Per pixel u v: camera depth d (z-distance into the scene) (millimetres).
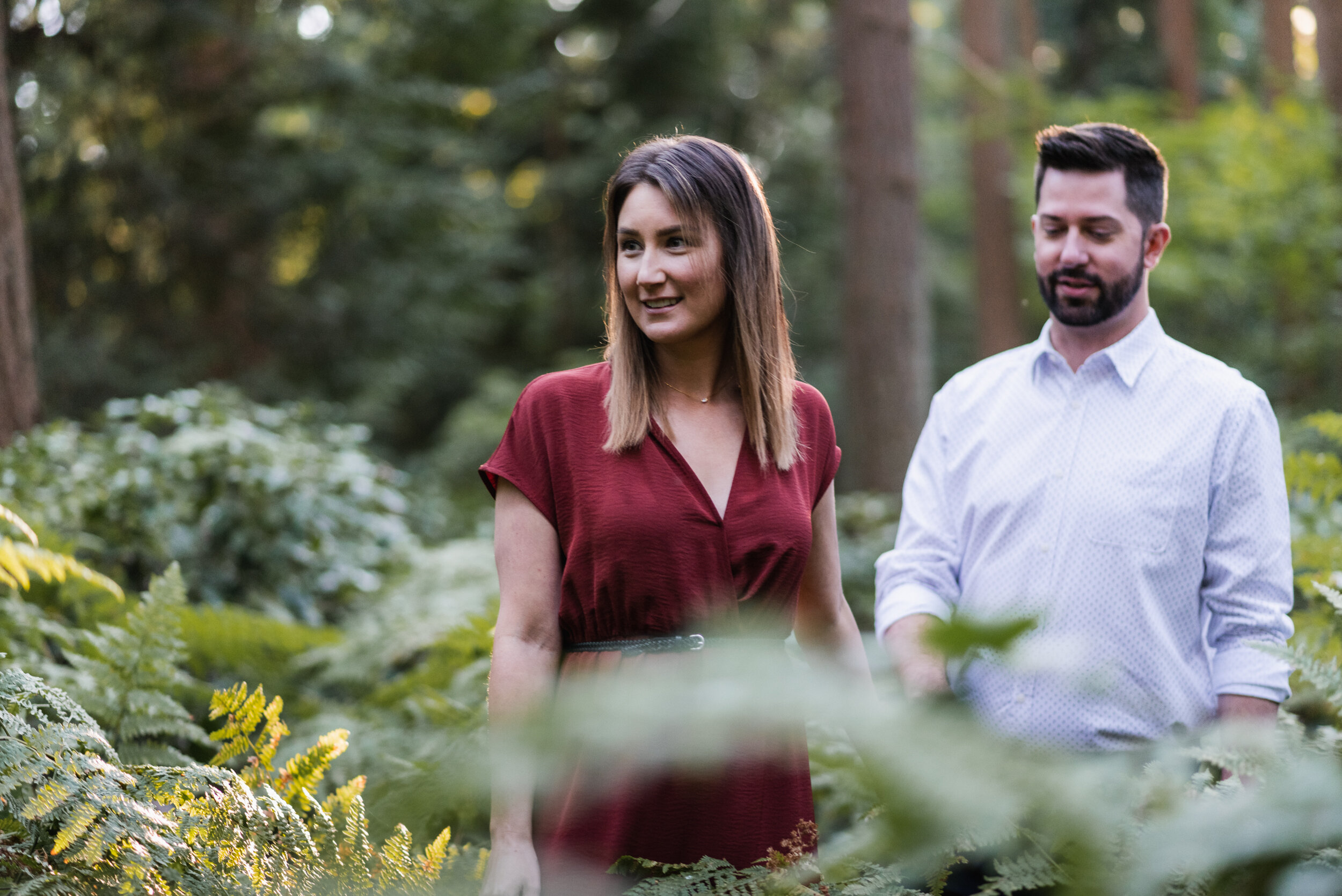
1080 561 2586
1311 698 2770
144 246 12273
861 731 617
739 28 20375
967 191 19250
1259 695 2416
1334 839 914
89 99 11344
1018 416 2799
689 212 2170
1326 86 10688
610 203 2275
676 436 2215
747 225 2242
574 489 2143
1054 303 2754
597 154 19906
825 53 20719
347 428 6031
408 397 17578
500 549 2188
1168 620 2570
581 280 20844
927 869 1228
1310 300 10789
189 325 12867
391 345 14492
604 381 2248
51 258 11492
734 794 1981
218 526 4766
